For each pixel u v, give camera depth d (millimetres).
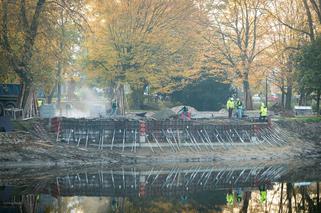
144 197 29469
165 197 29516
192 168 41719
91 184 33250
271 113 64562
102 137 46812
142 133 47719
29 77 46406
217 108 71812
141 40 54812
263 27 64188
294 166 43750
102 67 56031
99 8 54281
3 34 44094
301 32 62719
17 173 37281
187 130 49375
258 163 45500
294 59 58906
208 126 50156
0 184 32938
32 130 44906
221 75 66125
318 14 59156
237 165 44094
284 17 65250
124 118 49656
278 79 69000
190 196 30016
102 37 54844
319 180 36344
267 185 34125
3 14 43906
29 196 29141
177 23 57594
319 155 51219
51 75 49750
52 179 34906
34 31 45312
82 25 52219
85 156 43500
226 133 50906
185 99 72250
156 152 47062
